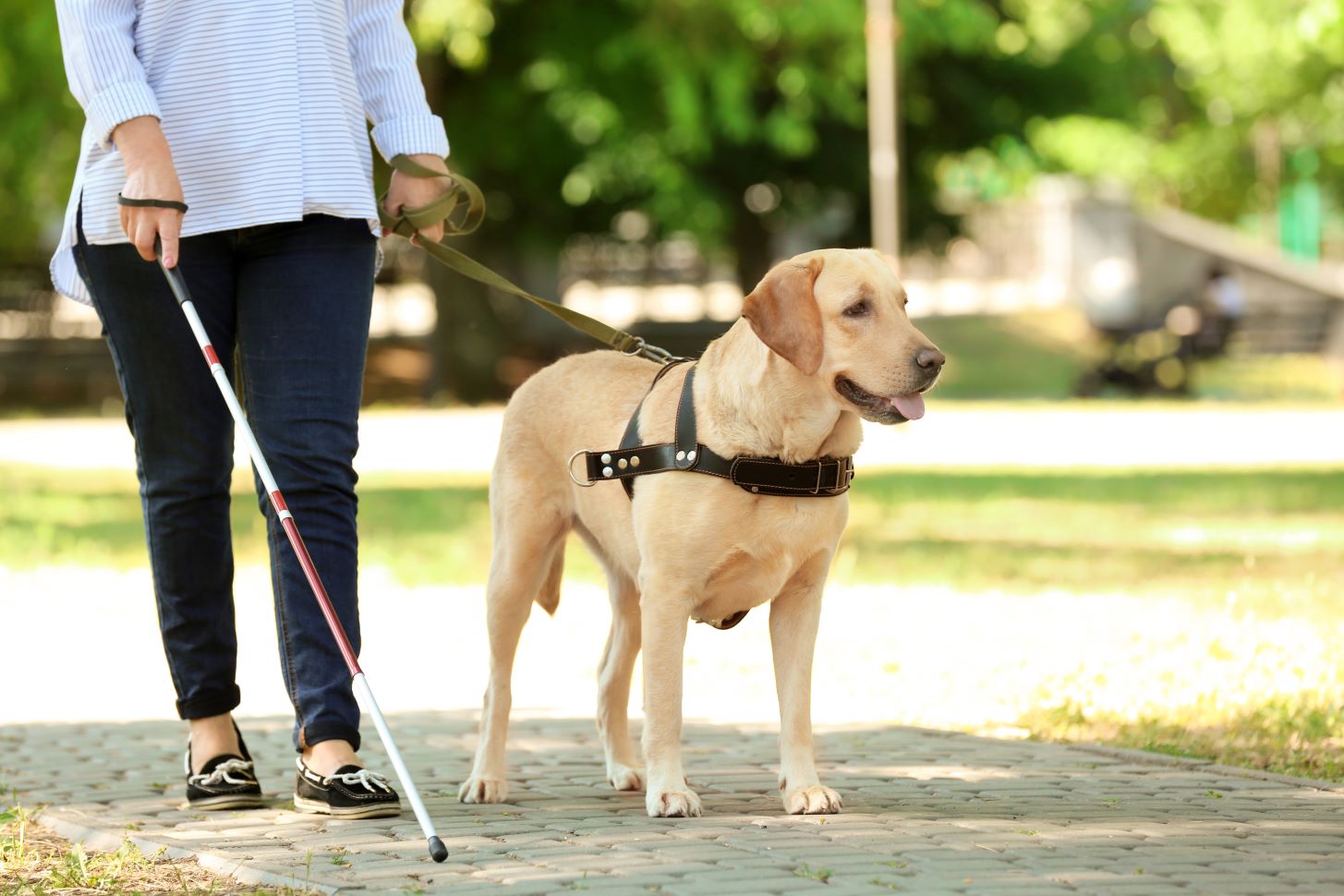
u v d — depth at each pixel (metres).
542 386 6.96
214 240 6.51
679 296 51.78
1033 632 11.37
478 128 36.22
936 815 6.16
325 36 6.60
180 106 6.45
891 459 25.55
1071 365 43.72
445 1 29.22
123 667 10.91
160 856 5.70
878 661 10.51
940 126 40.72
